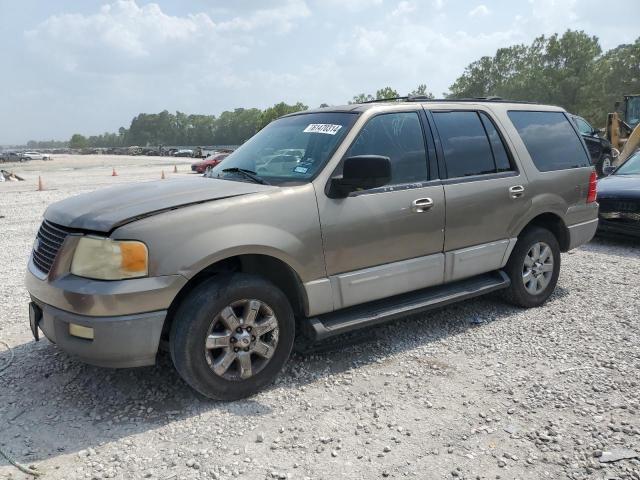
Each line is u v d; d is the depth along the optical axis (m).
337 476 2.87
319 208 3.88
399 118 4.49
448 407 3.57
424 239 4.46
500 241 5.04
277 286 4.13
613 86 87.75
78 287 3.28
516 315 5.28
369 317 4.18
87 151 146.38
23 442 3.21
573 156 5.78
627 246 8.41
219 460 3.03
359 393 3.78
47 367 4.19
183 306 3.46
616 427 3.27
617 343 4.54
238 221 3.56
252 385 3.71
